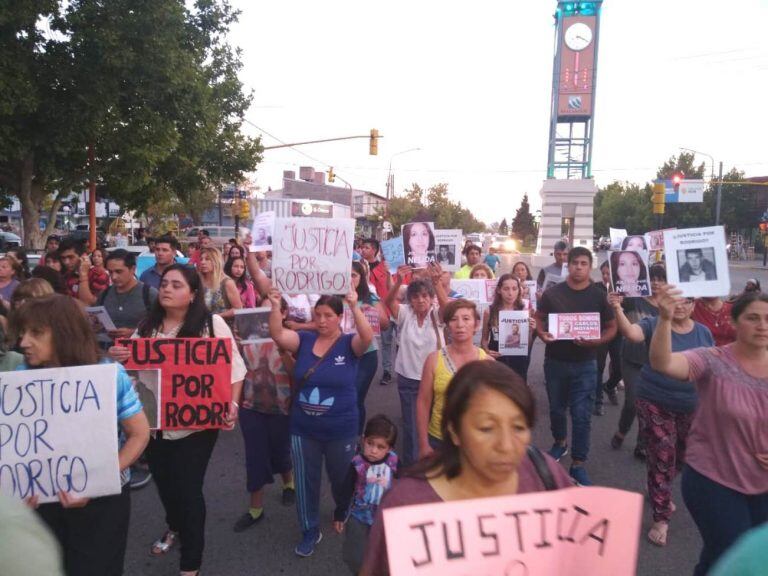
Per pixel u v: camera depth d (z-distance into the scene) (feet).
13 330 8.48
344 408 12.75
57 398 8.02
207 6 72.74
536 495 5.24
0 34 51.06
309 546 13.00
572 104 124.98
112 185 69.15
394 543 4.88
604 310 17.30
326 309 12.67
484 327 20.40
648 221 221.46
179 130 66.64
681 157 211.00
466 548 5.00
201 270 19.86
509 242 138.82
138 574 12.28
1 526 3.78
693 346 14.57
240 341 14.12
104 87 54.85
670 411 14.05
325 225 13.34
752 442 9.37
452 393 5.74
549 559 5.13
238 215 82.79
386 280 28.94
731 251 201.36
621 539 5.18
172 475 11.53
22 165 61.16
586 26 122.52
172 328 11.77
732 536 9.46
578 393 17.03
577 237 128.16
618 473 17.97
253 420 14.30
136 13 55.67
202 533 11.73
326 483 16.92
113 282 17.35
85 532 8.46
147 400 11.22
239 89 80.74
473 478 5.83
